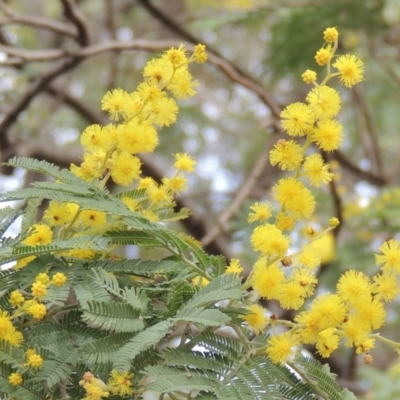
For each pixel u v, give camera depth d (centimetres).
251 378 86
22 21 196
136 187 95
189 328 88
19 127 255
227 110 362
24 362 85
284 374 88
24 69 224
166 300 89
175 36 329
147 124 91
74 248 87
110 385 85
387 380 172
